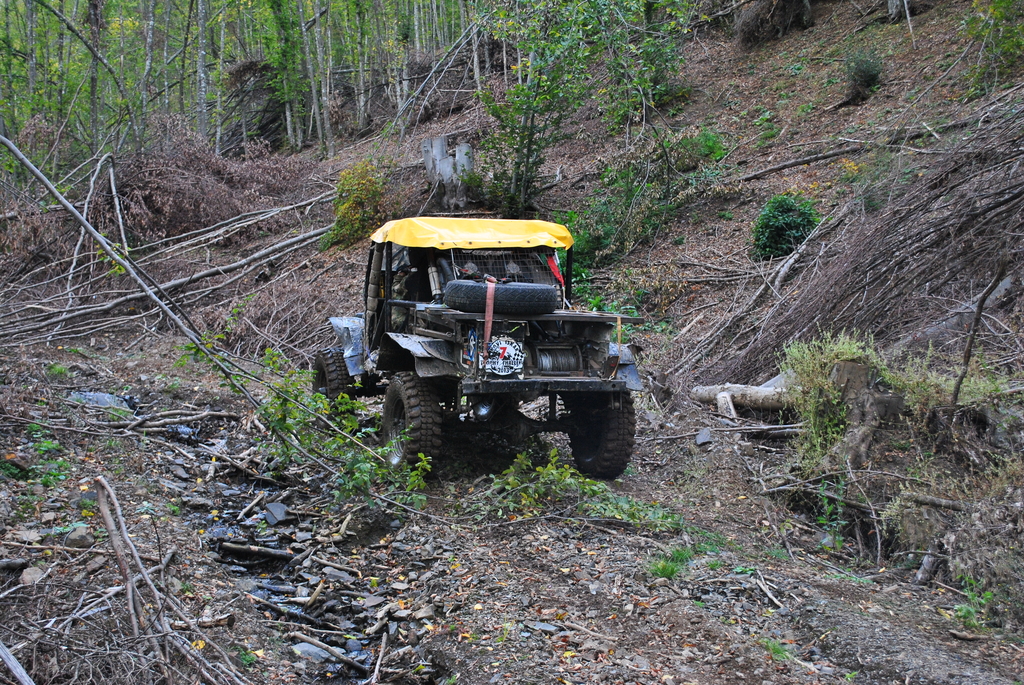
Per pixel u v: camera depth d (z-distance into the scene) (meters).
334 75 29.28
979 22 14.20
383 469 6.06
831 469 6.21
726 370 9.64
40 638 3.64
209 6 28.50
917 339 8.11
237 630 4.19
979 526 4.87
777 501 6.33
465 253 6.93
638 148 14.94
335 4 26.94
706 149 16.31
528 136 15.66
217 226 18.39
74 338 12.35
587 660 3.83
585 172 17.17
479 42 22.69
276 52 27.39
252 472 6.77
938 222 8.80
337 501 5.97
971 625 4.31
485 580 4.80
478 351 6.00
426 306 6.41
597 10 14.48
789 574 4.98
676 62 18.00
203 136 21.86
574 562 5.01
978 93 13.55
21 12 23.92
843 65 17.73
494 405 6.78
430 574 5.00
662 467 7.17
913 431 6.28
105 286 14.07
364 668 4.04
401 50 25.48
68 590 4.20
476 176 16.61
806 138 15.77
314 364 8.97
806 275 11.02
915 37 17.14
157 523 5.35
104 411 7.63
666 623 4.21
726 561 5.15
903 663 3.73
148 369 10.52
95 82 20.59
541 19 14.55
